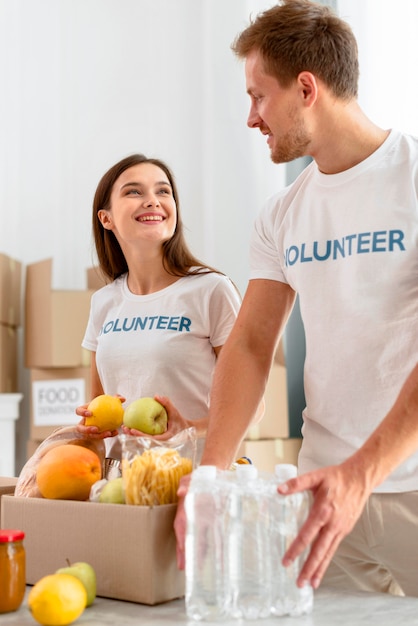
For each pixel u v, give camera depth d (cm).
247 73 154
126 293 202
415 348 148
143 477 117
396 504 152
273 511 108
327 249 157
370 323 151
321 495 113
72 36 429
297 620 104
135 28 423
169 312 191
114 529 117
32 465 137
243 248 379
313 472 114
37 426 366
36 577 126
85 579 112
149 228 192
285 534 108
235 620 105
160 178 198
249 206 378
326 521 112
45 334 360
